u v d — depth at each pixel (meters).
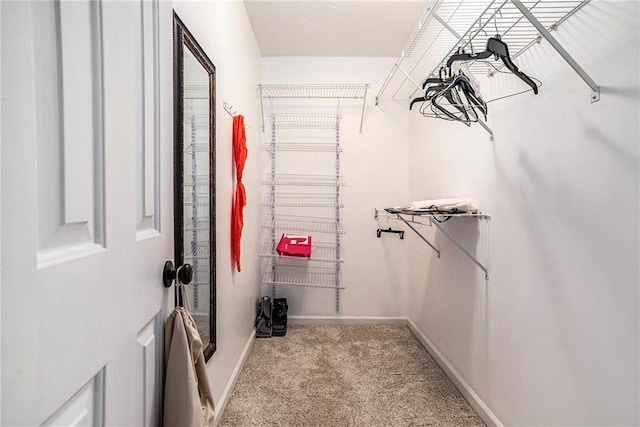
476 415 1.47
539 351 1.08
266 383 1.72
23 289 0.33
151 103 0.66
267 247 2.64
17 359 0.32
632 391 0.76
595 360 0.86
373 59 2.62
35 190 0.35
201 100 1.19
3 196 0.31
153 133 0.67
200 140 1.19
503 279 1.30
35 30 0.35
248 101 2.07
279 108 2.62
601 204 0.84
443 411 1.50
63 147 0.40
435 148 2.07
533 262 1.11
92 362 0.45
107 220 0.49
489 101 1.36
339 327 2.57
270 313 2.41
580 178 0.90
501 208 1.31
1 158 0.31
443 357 1.91
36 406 0.35
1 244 0.31
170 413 0.70
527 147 1.14
